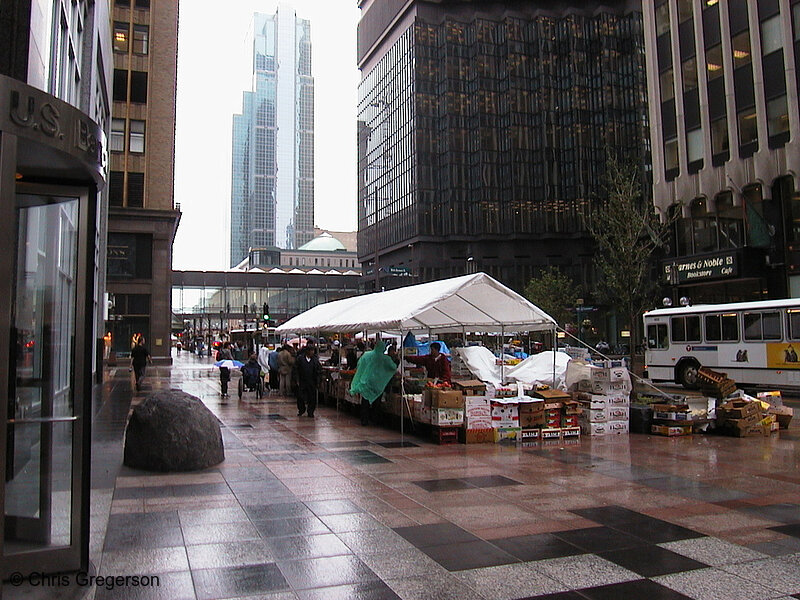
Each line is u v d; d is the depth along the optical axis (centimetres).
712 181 3522
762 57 3234
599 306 7362
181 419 880
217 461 909
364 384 1291
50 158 465
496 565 511
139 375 2220
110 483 791
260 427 1311
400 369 1378
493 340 5003
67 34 1519
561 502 707
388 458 968
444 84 8219
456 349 1535
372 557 528
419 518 643
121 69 4391
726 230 3488
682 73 3759
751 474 859
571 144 8000
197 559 520
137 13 4466
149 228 4319
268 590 456
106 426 1316
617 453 1021
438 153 8281
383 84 9475
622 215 1733
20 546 485
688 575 491
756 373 1984
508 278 7938
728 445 1104
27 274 512
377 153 9594
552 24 8175
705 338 2156
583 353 2320
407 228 8388
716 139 3519
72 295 499
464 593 455
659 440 1161
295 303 9456
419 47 8319
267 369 2306
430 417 1127
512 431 1131
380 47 9662
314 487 775
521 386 1223
